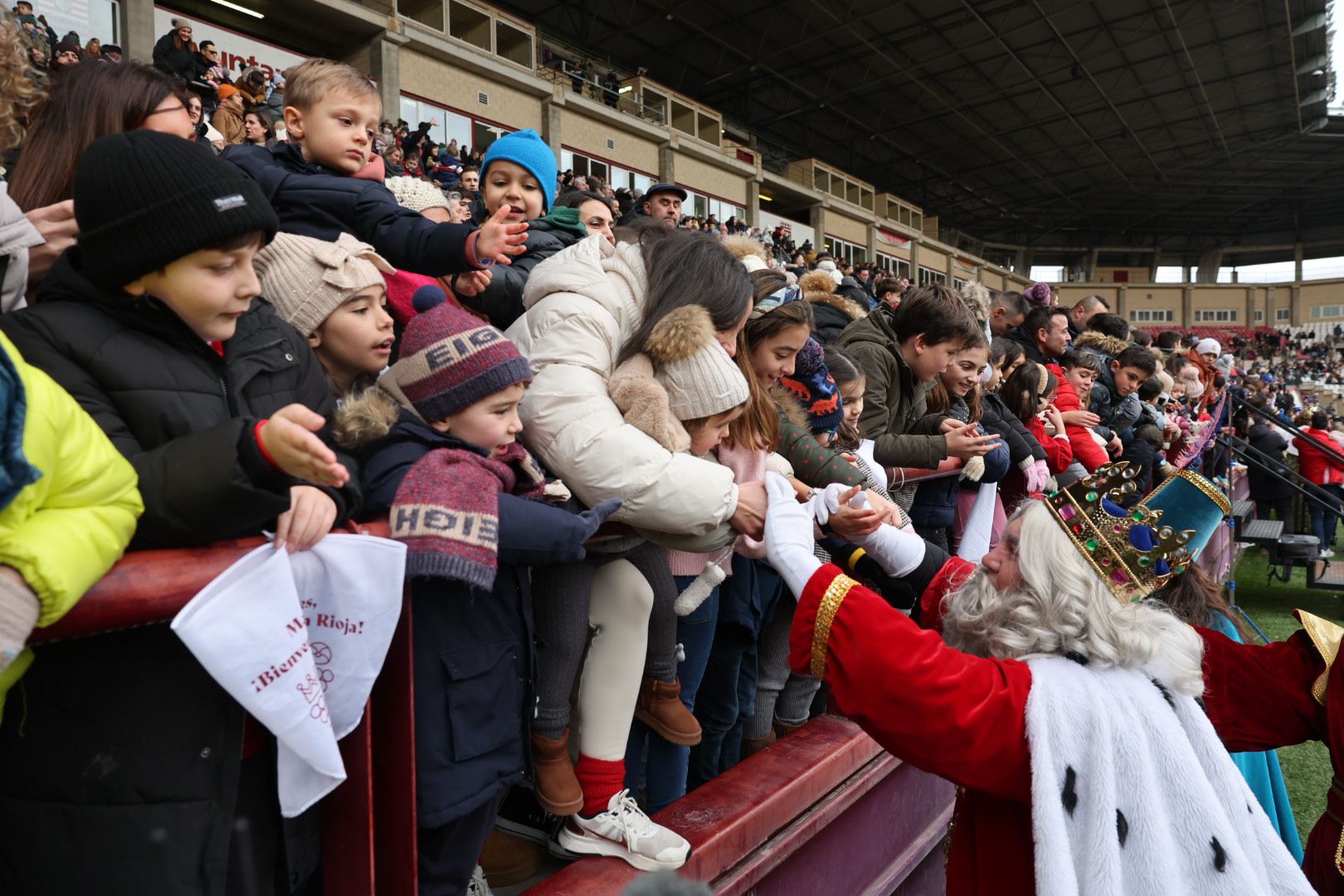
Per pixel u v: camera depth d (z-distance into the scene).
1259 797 2.26
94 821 0.86
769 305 1.93
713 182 25.38
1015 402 4.13
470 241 1.66
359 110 1.96
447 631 1.20
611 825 1.54
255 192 0.99
